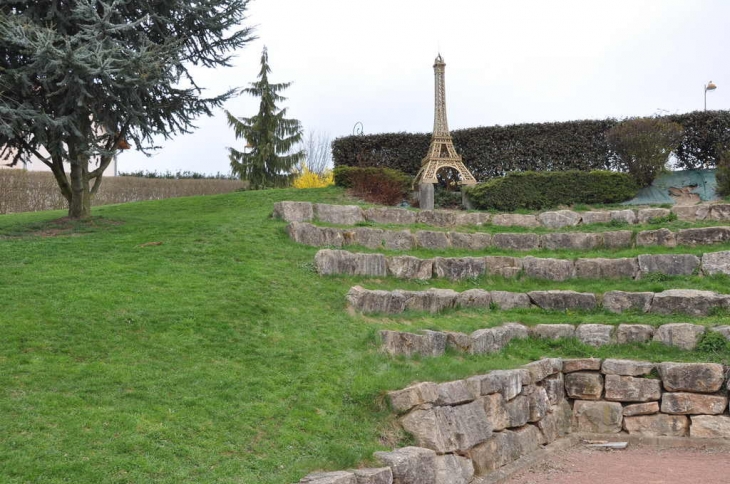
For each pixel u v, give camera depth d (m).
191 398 7.52
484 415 9.18
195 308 9.90
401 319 12.07
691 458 10.08
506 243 16.67
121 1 14.62
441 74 21.78
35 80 14.86
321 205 16.41
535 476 9.07
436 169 20.89
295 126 37.25
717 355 11.65
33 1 15.00
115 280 10.60
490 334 11.81
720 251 14.54
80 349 8.08
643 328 12.46
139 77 14.48
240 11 17.30
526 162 22.06
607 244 16.45
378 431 8.20
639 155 19.84
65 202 28.28
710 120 20.69
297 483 6.52
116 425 6.65
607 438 11.25
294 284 12.12
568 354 12.34
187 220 16.11
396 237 15.72
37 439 6.16
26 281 10.13
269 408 7.86
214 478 6.32
